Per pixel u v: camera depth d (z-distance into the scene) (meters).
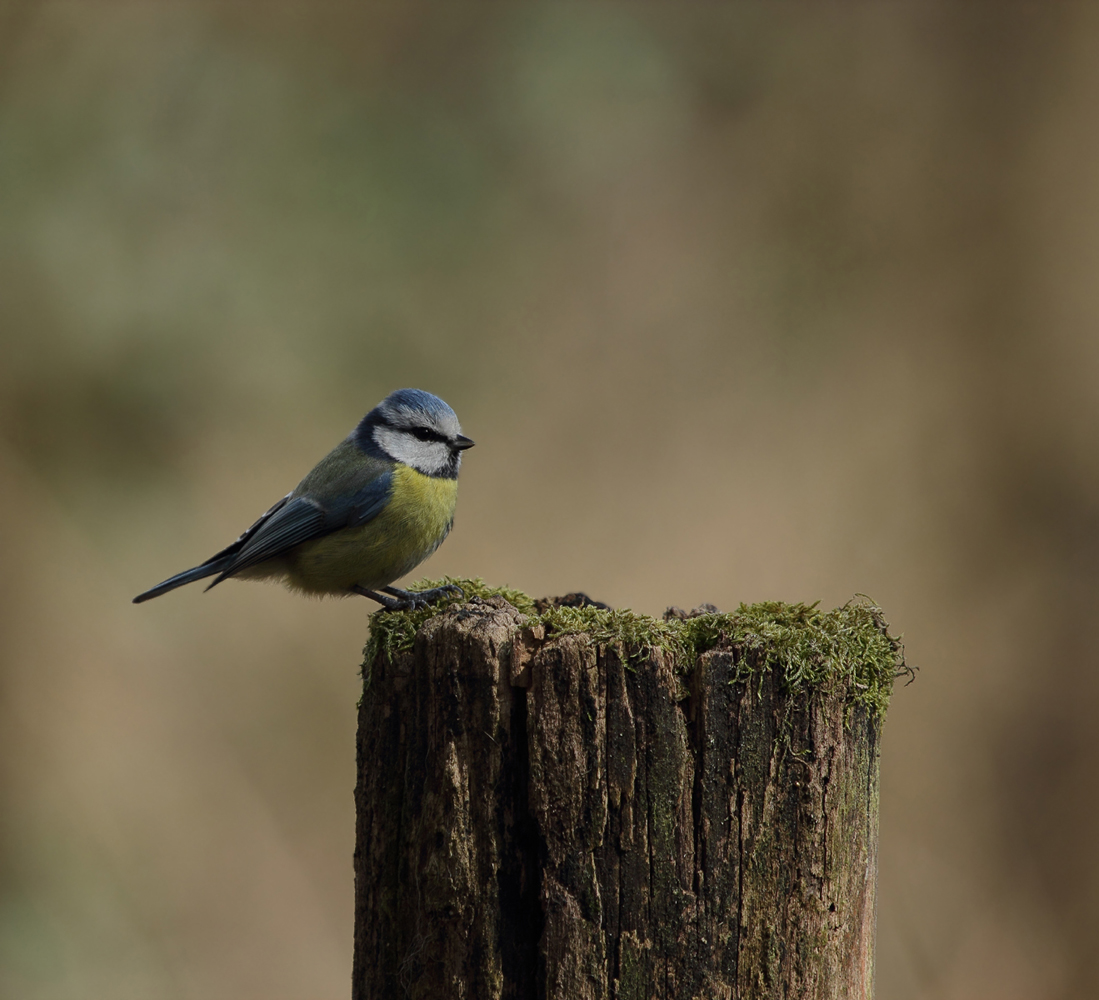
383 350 13.60
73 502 12.01
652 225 15.62
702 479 13.96
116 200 12.42
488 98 14.41
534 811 3.82
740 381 14.66
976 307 13.97
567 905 3.77
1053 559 12.55
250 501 13.09
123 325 12.04
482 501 14.00
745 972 3.74
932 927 10.36
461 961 3.87
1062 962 10.12
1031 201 13.94
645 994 3.72
